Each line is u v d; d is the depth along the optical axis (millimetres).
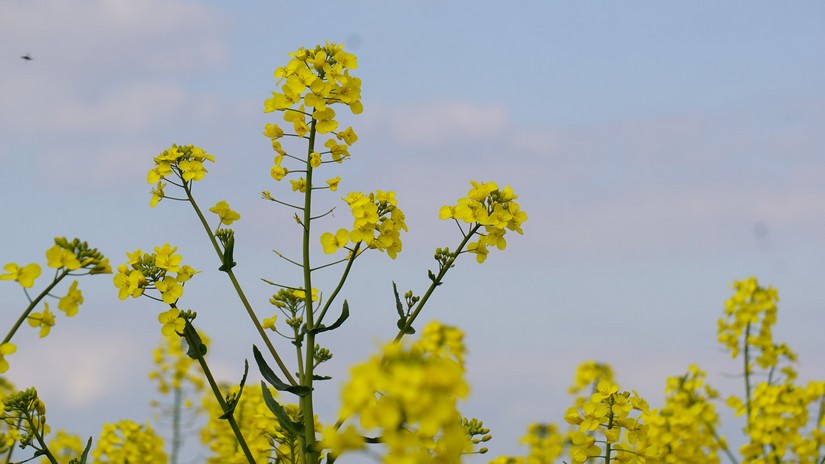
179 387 2258
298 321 1674
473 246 1669
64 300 1566
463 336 1854
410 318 1651
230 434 2062
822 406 1984
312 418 1620
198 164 1695
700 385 2062
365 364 1386
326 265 1651
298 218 1662
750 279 2100
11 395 1674
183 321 1646
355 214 1648
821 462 1956
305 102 1661
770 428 1967
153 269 1657
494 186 1673
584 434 1675
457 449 1393
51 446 2102
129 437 2111
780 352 2062
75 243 1574
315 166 1659
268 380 1630
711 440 2029
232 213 1706
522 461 1761
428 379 1379
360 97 1680
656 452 1670
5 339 1549
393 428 1388
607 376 2139
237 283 1665
